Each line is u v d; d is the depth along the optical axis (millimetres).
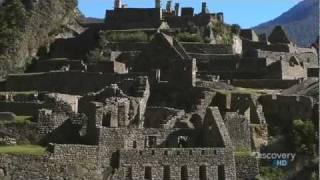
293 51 148000
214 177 84188
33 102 96938
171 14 166625
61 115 86000
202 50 136875
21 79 123562
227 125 91188
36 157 75938
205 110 96375
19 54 155500
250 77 120875
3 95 107250
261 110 99688
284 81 114000
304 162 92250
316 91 104875
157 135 87062
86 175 78750
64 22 175750
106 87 102438
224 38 153375
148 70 120938
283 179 89938
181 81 106688
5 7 163500
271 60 124875
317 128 96375
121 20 159375
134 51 138125
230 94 101688
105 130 82000
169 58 120562
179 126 92062
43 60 147750
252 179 86562
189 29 151125
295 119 99500
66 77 118188
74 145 79125
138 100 96125
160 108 97812
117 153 81812
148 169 81812
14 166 74500
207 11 164750
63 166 77438
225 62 125562
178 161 82875
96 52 142125
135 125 92188
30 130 83750
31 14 164125
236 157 86812
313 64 141500
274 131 98688
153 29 151625
